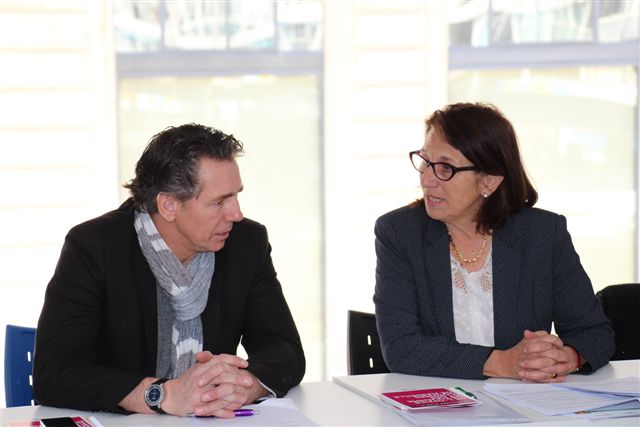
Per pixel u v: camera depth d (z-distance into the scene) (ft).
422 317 9.38
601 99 16.83
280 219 16.30
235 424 7.09
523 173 9.39
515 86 16.66
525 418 7.19
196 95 15.88
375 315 9.62
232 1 15.78
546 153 16.84
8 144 15.31
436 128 9.16
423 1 16.21
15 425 7.02
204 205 7.98
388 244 9.55
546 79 16.70
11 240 15.48
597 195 16.99
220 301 8.71
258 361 8.16
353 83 16.19
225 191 7.98
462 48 16.44
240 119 16.05
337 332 16.58
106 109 15.56
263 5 15.87
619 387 7.93
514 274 9.36
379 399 7.83
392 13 16.17
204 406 7.26
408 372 8.77
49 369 7.72
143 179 8.13
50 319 8.04
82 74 15.44
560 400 7.66
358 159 16.34
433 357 8.66
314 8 15.99
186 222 8.09
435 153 9.09
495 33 16.48
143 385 7.44
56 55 15.33
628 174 17.02
